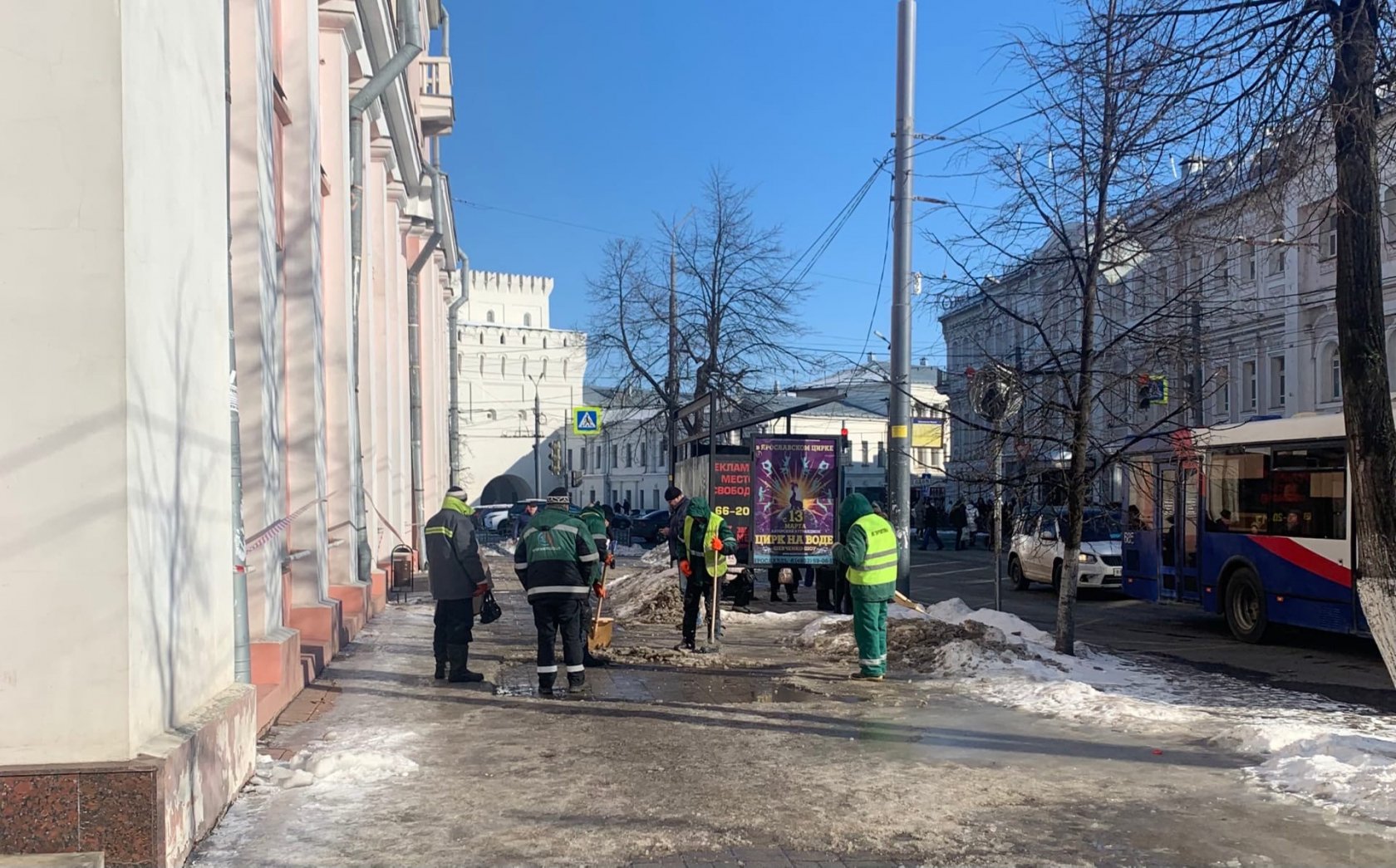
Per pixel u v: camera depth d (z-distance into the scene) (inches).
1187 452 491.2
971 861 196.9
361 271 584.7
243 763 232.5
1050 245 436.1
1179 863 196.9
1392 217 299.7
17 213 176.6
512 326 2679.6
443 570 369.1
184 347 208.1
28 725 174.4
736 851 200.1
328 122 494.0
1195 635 601.3
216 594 228.8
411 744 278.1
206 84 227.3
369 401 595.5
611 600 654.5
